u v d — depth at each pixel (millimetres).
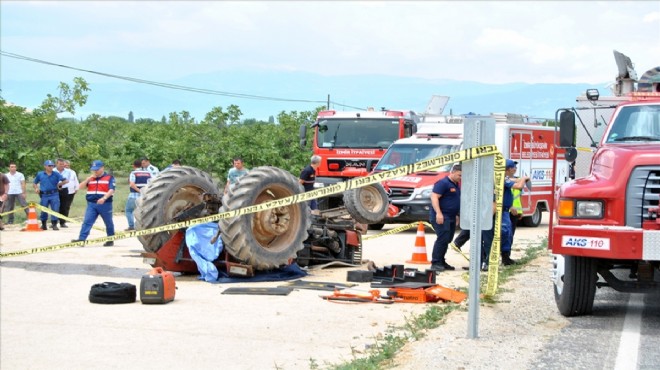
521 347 7895
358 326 9172
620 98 13547
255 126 44969
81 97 29016
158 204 13305
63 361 7648
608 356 7555
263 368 7461
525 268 13992
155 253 12953
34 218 20828
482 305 10195
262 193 12859
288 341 8484
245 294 11227
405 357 7543
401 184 20828
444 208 13828
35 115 28422
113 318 9562
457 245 14727
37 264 14000
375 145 26562
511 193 14250
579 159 14055
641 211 8789
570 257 9250
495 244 9961
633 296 11227
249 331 8914
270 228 12750
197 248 12602
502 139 21172
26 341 8406
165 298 10445
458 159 8531
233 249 12352
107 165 43094
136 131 44250
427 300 10641
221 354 7938
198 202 13891
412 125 27031
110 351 8031
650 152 8945
